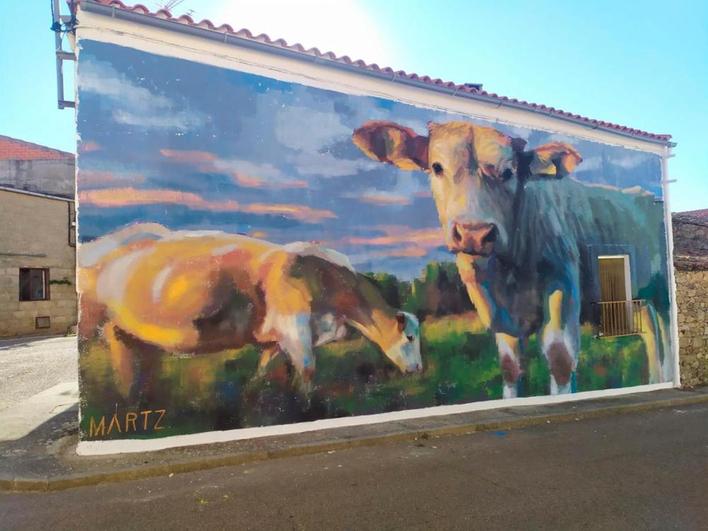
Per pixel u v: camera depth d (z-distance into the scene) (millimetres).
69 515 4566
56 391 9750
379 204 7766
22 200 20547
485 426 7633
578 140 9883
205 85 6641
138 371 6121
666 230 11062
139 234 6199
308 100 7316
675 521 4336
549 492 5039
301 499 4891
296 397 7004
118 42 6203
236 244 6715
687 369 11219
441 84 8180
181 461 5758
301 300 7102
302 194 7195
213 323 6523
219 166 6668
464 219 8516
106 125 6105
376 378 7605
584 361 9695
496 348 8703
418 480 5418
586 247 9859
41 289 21250
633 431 7645
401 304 7863
